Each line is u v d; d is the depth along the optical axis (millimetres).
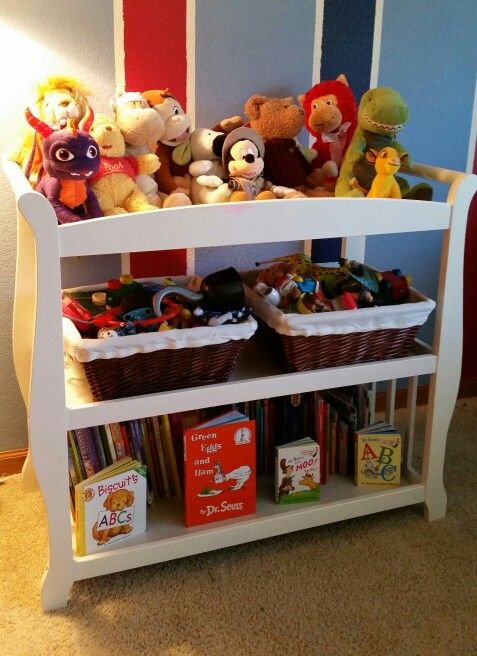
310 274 1622
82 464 1489
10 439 1829
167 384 1404
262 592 1472
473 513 1731
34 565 1524
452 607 1439
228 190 1449
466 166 2014
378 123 1484
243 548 1602
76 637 1357
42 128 1331
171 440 1577
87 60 1586
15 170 1378
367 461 1666
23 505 1713
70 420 1322
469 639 1363
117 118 1430
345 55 1776
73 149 1220
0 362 1752
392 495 1656
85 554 1434
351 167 1510
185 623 1391
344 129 1606
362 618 1407
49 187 1274
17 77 1553
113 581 1495
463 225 1479
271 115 1574
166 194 1517
